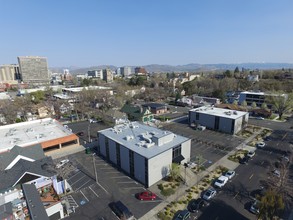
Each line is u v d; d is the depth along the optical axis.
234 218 29.41
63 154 52.56
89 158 50.28
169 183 38.69
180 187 37.34
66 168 39.66
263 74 184.25
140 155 37.69
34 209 26.58
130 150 40.34
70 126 77.75
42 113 93.81
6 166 38.09
